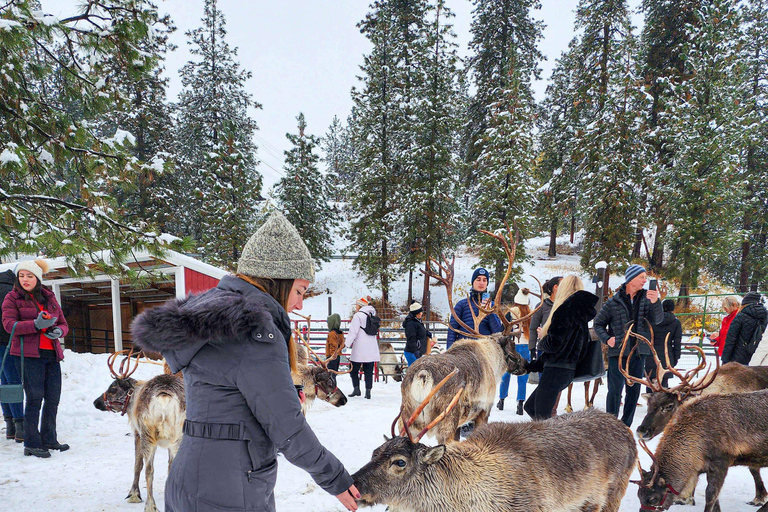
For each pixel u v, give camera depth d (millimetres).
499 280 24500
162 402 4090
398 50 27375
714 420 3844
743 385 5465
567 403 8023
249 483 1896
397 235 25922
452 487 2951
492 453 3160
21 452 5598
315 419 7168
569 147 29078
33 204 6941
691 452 3801
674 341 7836
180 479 1895
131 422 4398
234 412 1894
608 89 25922
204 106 29453
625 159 24750
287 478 4715
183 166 28594
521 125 25188
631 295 5492
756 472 4156
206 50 29797
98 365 9289
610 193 24375
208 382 1902
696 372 4887
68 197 7859
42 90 7516
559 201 30734
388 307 27047
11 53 6348
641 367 5469
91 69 7277
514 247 5750
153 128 27250
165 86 27578
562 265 31344
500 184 24969
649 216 25562
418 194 24578
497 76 29797
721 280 28453
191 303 2010
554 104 35812
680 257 24000
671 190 24078
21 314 5438
